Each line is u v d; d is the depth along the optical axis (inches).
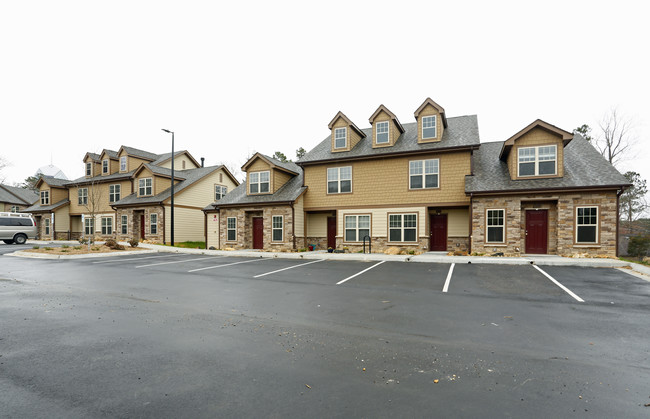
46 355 176.6
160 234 1017.5
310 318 243.0
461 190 680.4
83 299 307.6
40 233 1333.7
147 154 1251.2
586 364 163.3
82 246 831.1
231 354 177.3
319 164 814.5
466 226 713.6
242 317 246.7
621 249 1143.6
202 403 129.0
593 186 558.3
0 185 1749.5
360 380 147.8
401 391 137.9
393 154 722.8
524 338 199.6
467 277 409.7
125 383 145.6
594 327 218.7
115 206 1090.1
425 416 119.6
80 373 155.3
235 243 869.8
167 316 250.2
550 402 128.6
